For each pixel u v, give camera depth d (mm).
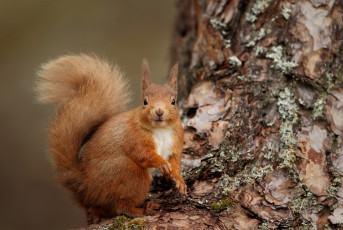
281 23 8570
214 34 9352
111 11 19938
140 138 7609
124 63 18062
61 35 19125
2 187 15773
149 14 19953
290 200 6992
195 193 7570
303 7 8344
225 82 8938
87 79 8422
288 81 8156
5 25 19312
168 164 7453
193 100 9023
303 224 6812
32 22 19609
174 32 12594
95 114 8328
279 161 7414
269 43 8625
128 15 19859
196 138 8336
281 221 6785
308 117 7734
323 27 8164
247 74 8656
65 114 8188
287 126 7719
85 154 7906
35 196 15656
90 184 7660
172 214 7109
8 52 18594
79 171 7922
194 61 10133
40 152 16516
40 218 15336
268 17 8836
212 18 9469
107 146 7617
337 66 7984
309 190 7055
